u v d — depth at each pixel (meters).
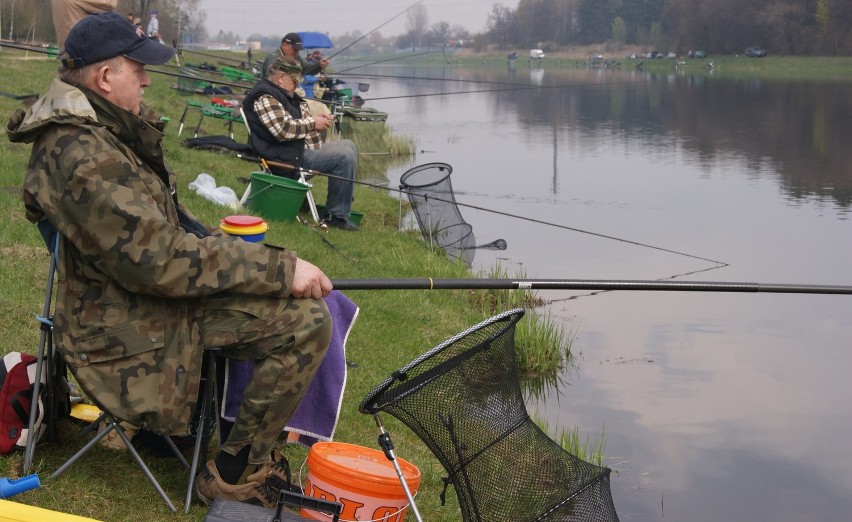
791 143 27.92
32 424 3.91
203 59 47.53
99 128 3.61
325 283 3.79
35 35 39.97
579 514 3.91
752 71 86.81
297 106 10.79
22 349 5.26
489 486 3.81
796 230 15.50
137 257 3.52
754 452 7.00
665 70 94.94
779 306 10.95
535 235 14.23
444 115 37.88
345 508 3.83
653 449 6.95
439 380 3.72
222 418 4.07
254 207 10.06
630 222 15.73
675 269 12.48
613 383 8.19
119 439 4.27
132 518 3.79
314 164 10.87
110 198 3.51
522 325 8.69
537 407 7.61
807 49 92.38
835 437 7.33
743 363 8.87
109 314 3.62
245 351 3.77
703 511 6.09
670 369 8.63
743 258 13.30
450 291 9.54
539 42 135.25
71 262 3.66
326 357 4.29
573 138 29.03
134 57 3.71
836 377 8.63
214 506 3.48
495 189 18.64
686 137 29.53
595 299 10.83
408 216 13.30
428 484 5.02
